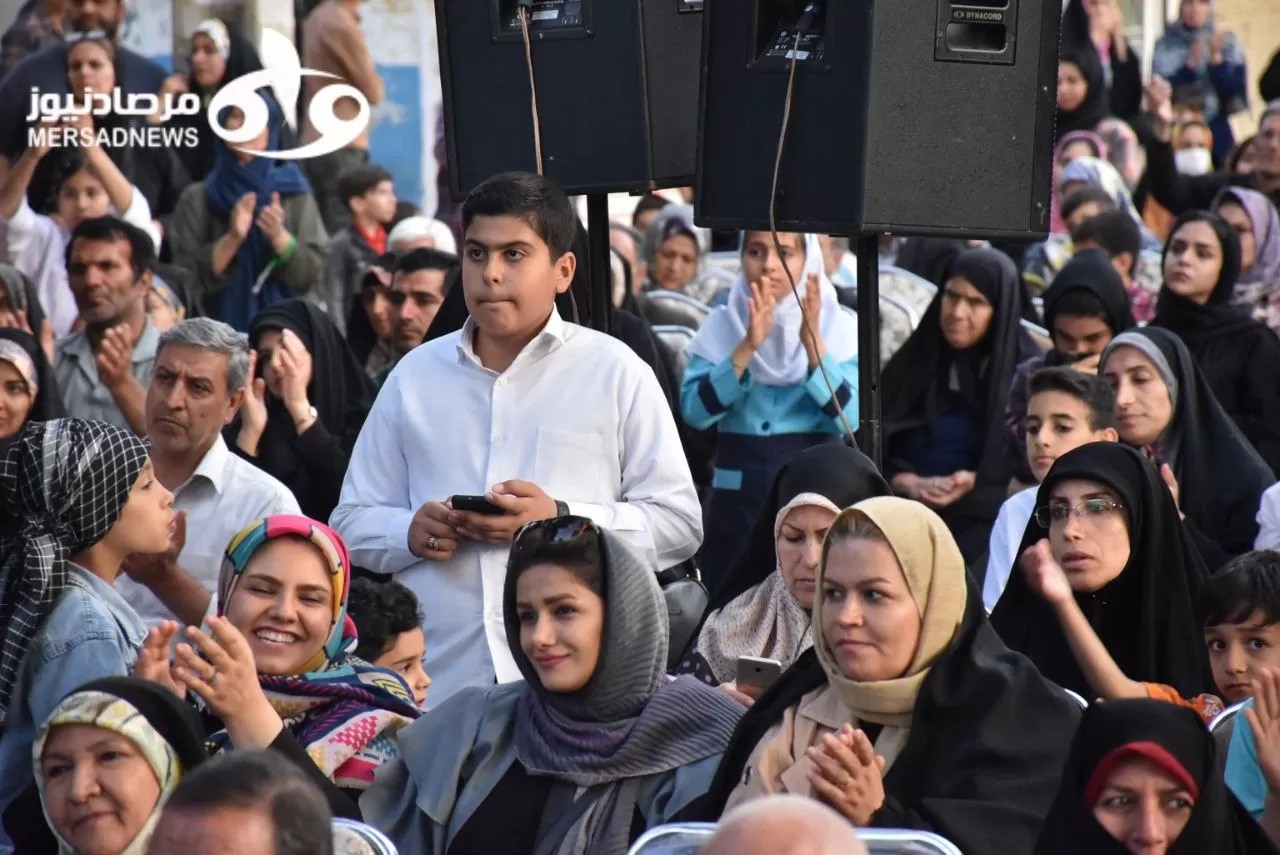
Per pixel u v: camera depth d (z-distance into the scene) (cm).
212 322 1281
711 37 1145
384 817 893
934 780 818
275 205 2081
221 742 930
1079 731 767
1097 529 1085
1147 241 2262
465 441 1081
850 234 1096
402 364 1121
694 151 1209
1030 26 1109
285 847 628
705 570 1617
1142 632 1093
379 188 2122
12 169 2028
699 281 2169
